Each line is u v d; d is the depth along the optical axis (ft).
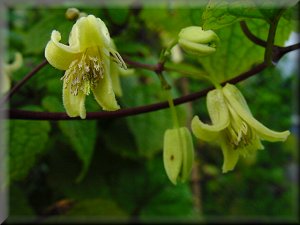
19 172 0.38
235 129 0.26
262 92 1.04
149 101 0.44
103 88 0.23
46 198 0.48
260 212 1.08
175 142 0.27
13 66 0.39
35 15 0.55
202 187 1.03
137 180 0.51
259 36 0.33
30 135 0.38
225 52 0.35
